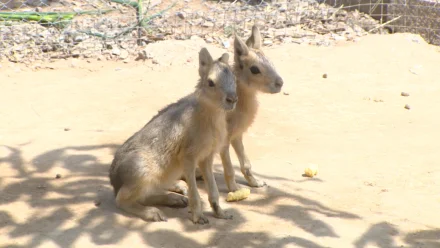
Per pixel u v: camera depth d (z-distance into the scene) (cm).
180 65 1442
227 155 887
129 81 1373
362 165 991
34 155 1022
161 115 828
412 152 1036
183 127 793
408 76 1418
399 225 792
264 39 1600
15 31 1585
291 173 964
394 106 1261
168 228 791
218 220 815
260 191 905
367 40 1595
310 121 1190
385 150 1050
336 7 1811
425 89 1351
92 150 1045
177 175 841
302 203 860
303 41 1595
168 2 1808
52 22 1620
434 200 864
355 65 1462
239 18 1716
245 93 891
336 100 1291
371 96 1312
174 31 1620
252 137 1115
